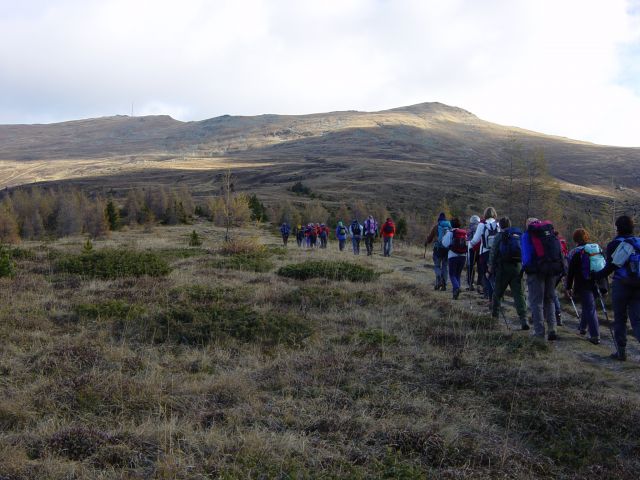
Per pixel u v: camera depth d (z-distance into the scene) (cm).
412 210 10000
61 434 452
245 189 13988
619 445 467
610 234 3594
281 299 1045
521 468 422
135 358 686
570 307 1130
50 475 393
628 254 720
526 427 500
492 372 641
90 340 762
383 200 11356
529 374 638
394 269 1727
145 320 856
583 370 673
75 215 5816
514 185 5556
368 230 2238
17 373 623
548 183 5469
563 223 5378
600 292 862
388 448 443
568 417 507
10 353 699
